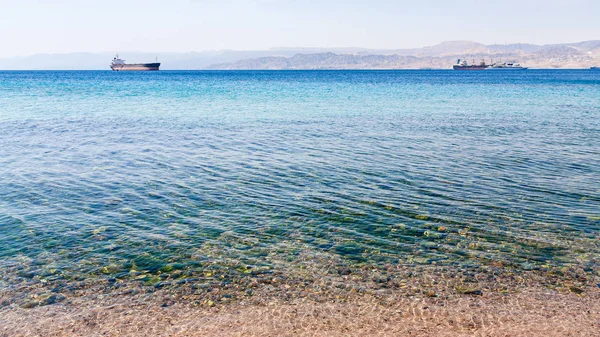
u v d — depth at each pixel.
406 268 10.73
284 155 22.41
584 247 11.84
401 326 8.47
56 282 9.99
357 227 13.16
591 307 9.07
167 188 16.81
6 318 8.63
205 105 46.81
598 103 51.22
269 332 8.28
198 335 8.18
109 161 21.03
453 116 38.31
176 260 11.07
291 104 48.41
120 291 9.67
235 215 14.08
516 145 25.16
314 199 15.59
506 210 14.55
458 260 11.14
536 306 9.12
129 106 45.25
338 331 8.31
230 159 21.52
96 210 14.45
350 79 132.88
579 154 22.81
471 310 8.99
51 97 55.19
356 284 10.00
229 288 9.83
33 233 12.58
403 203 15.21
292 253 11.50
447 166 20.19
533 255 11.40
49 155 22.14
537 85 95.44
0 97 54.50
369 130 30.34
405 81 117.88
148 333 8.23
